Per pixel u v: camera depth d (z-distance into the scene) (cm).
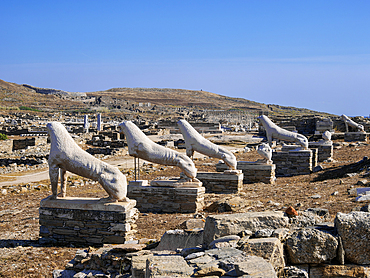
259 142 5100
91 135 5638
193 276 623
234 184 1908
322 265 702
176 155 1606
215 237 788
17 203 2009
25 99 18112
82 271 905
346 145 3922
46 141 5178
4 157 3800
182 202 1584
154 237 1159
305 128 5394
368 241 693
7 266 976
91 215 1162
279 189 1880
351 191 1431
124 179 1189
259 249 689
